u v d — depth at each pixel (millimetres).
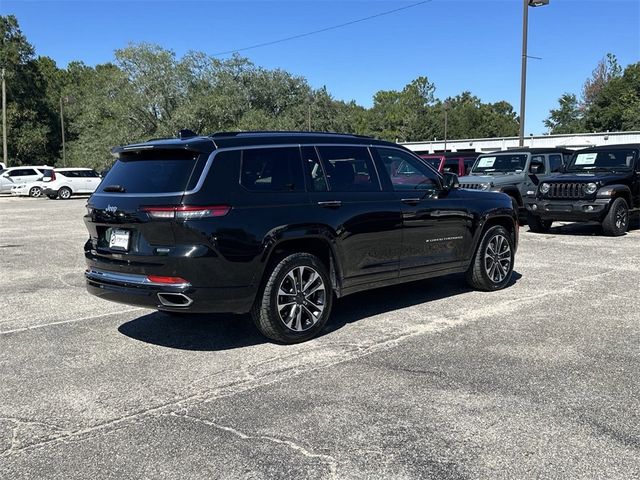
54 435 3750
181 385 4543
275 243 5254
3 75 46906
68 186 32281
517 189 14094
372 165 6273
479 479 3141
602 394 4223
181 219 4859
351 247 5867
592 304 6809
